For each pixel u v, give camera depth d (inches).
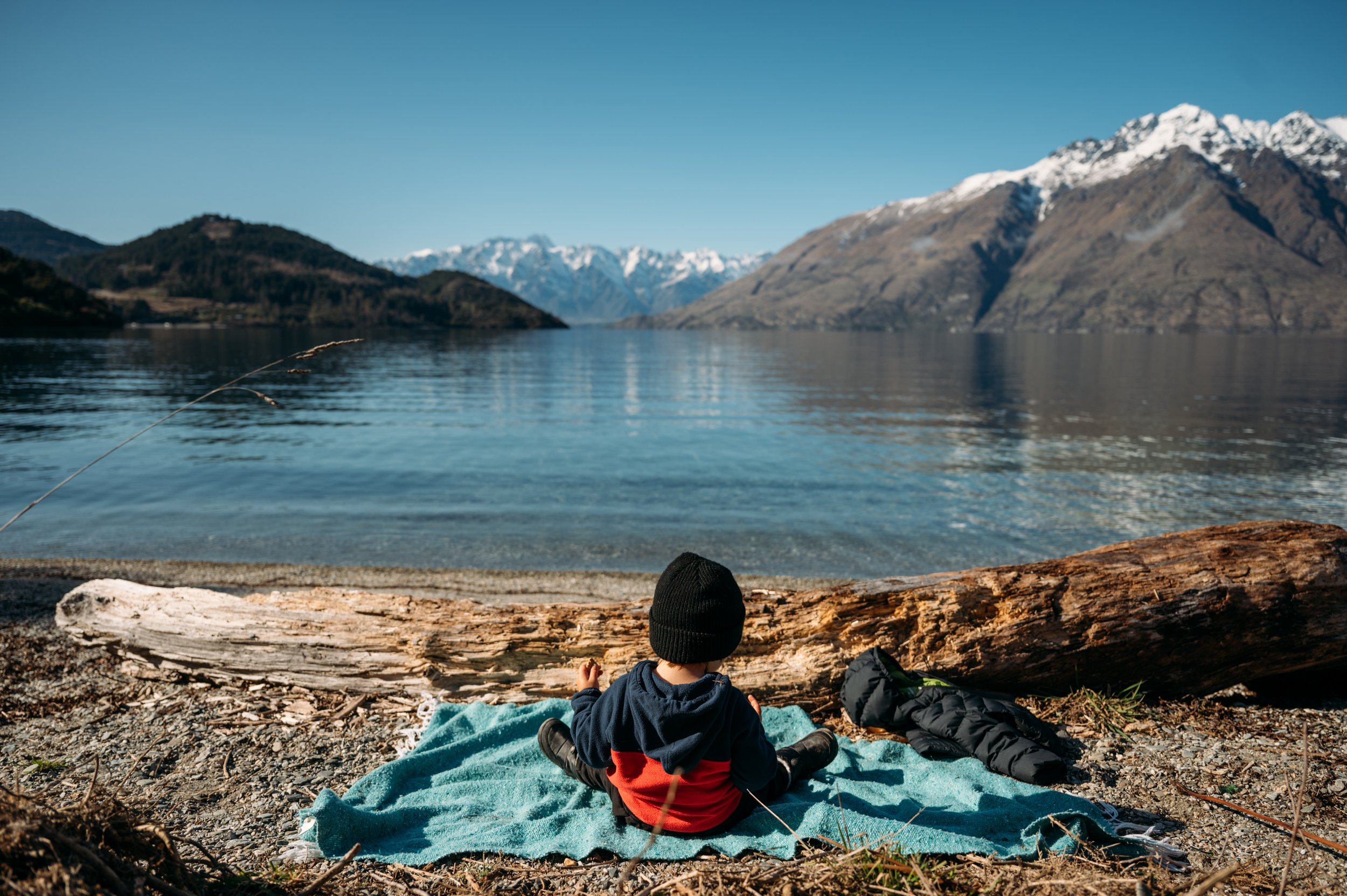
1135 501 462.9
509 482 518.6
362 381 1525.6
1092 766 137.3
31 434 705.6
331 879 97.0
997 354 3312.0
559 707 149.3
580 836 106.0
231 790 129.3
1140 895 86.2
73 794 126.6
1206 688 171.9
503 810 117.0
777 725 152.4
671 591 92.1
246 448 647.1
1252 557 169.5
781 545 371.6
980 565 343.6
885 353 3408.0
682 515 428.5
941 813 111.3
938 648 163.8
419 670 164.9
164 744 147.9
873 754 137.7
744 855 101.0
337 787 130.2
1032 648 162.9
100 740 149.9
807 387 1475.1
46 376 1448.1
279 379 1517.0
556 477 536.7
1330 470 566.3
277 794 127.5
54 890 65.4
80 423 792.9
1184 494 485.7
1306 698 175.0
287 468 560.1
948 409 1041.5
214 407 974.4
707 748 93.4
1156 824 117.0
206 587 306.7
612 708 98.0
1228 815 120.0
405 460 602.9
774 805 111.2
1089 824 107.3
